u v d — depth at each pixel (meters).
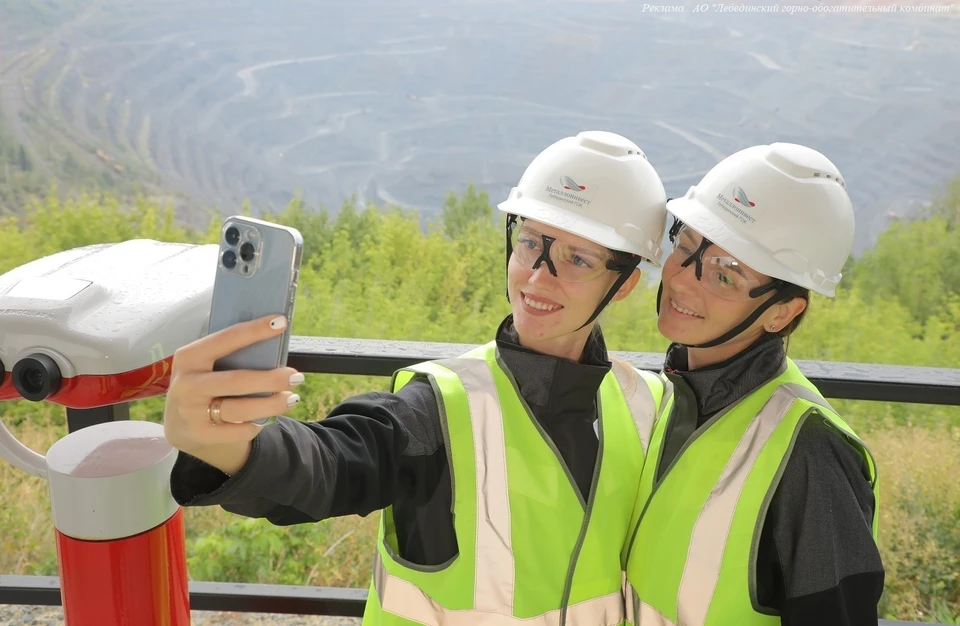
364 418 1.12
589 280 1.20
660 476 1.30
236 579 2.98
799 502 1.16
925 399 1.84
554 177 1.22
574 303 1.21
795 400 1.21
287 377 0.82
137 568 1.34
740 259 1.16
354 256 5.99
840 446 1.17
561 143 1.27
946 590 2.80
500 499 1.23
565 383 1.25
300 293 5.60
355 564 3.00
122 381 1.22
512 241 1.27
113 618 1.34
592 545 1.26
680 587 1.23
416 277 5.75
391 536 1.28
